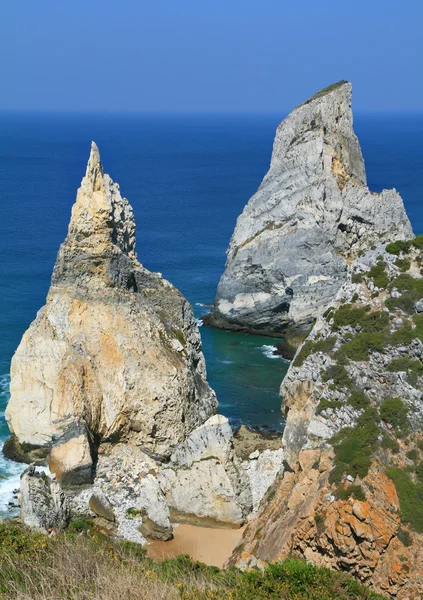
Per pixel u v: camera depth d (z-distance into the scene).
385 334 34.59
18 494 44.81
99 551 23.84
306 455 32.00
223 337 79.62
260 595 23.06
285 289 77.75
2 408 56.84
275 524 31.78
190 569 28.34
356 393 32.72
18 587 19.70
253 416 57.94
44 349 49.31
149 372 49.66
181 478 42.66
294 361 38.59
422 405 31.06
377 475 28.55
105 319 50.16
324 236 76.62
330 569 26.25
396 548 26.73
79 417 47.38
